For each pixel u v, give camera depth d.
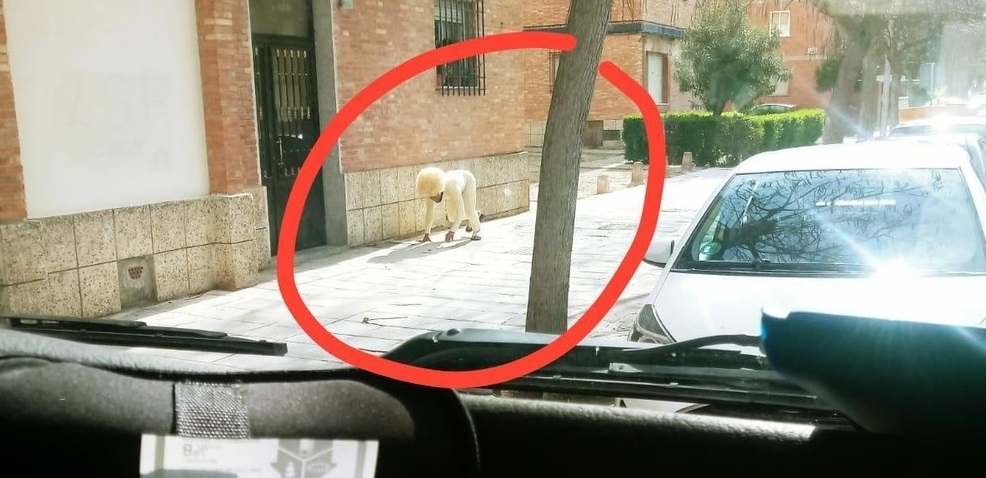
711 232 4.77
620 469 1.46
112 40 7.73
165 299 8.20
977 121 13.69
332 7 10.58
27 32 7.04
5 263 6.66
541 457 1.49
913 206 4.57
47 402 1.00
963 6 21.92
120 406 1.02
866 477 1.35
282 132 10.36
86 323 2.12
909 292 3.91
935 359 1.15
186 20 8.42
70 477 1.00
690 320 3.97
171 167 8.35
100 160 7.68
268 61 10.09
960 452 1.24
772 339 1.21
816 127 31.30
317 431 1.06
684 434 1.45
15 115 6.82
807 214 4.70
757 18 31.03
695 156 25.22
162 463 1.01
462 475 1.14
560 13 28.17
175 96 8.35
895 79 28.08
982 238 4.23
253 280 8.88
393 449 1.09
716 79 25.41
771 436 1.41
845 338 1.18
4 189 6.74
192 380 1.08
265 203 9.78
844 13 19.64
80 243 7.38
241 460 1.03
